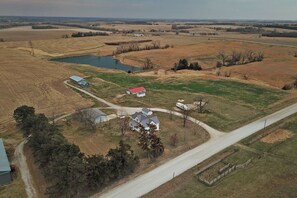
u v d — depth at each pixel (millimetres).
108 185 38438
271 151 47250
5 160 42062
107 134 54781
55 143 41219
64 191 34812
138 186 38250
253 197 35469
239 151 47438
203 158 45281
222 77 99125
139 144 46500
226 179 39500
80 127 58031
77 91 83375
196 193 36562
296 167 42219
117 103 72750
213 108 67625
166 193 36781
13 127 57875
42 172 41500
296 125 57438
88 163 37875
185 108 65750
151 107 69312
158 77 100500
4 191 37750
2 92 80250
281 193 36156
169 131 55562
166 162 44219
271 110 66188
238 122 59344
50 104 71938
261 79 99688
